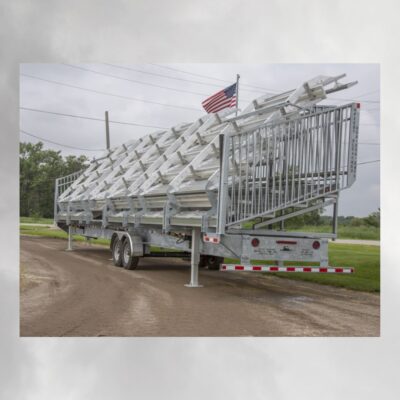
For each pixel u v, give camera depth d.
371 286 10.44
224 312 7.70
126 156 16.20
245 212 8.03
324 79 9.02
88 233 16.61
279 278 12.02
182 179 10.31
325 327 7.05
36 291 9.12
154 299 8.53
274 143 8.04
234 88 16.91
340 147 8.15
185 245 10.62
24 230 30.34
